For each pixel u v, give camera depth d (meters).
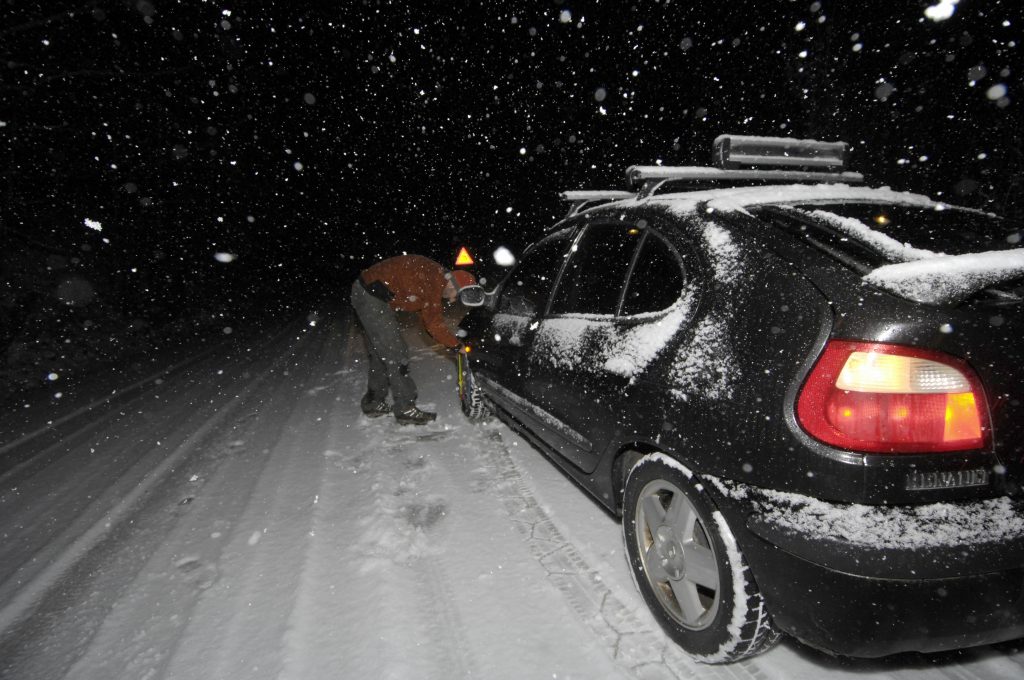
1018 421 1.42
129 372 9.09
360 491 3.43
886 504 1.39
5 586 2.78
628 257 2.40
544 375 2.80
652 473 1.97
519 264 3.71
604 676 1.88
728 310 1.76
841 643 1.42
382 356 4.43
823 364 1.47
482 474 3.53
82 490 3.98
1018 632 1.42
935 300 1.41
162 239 15.65
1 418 6.64
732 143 2.64
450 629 2.15
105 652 2.21
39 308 10.38
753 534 1.56
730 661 1.82
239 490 3.66
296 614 2.30
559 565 2.51
